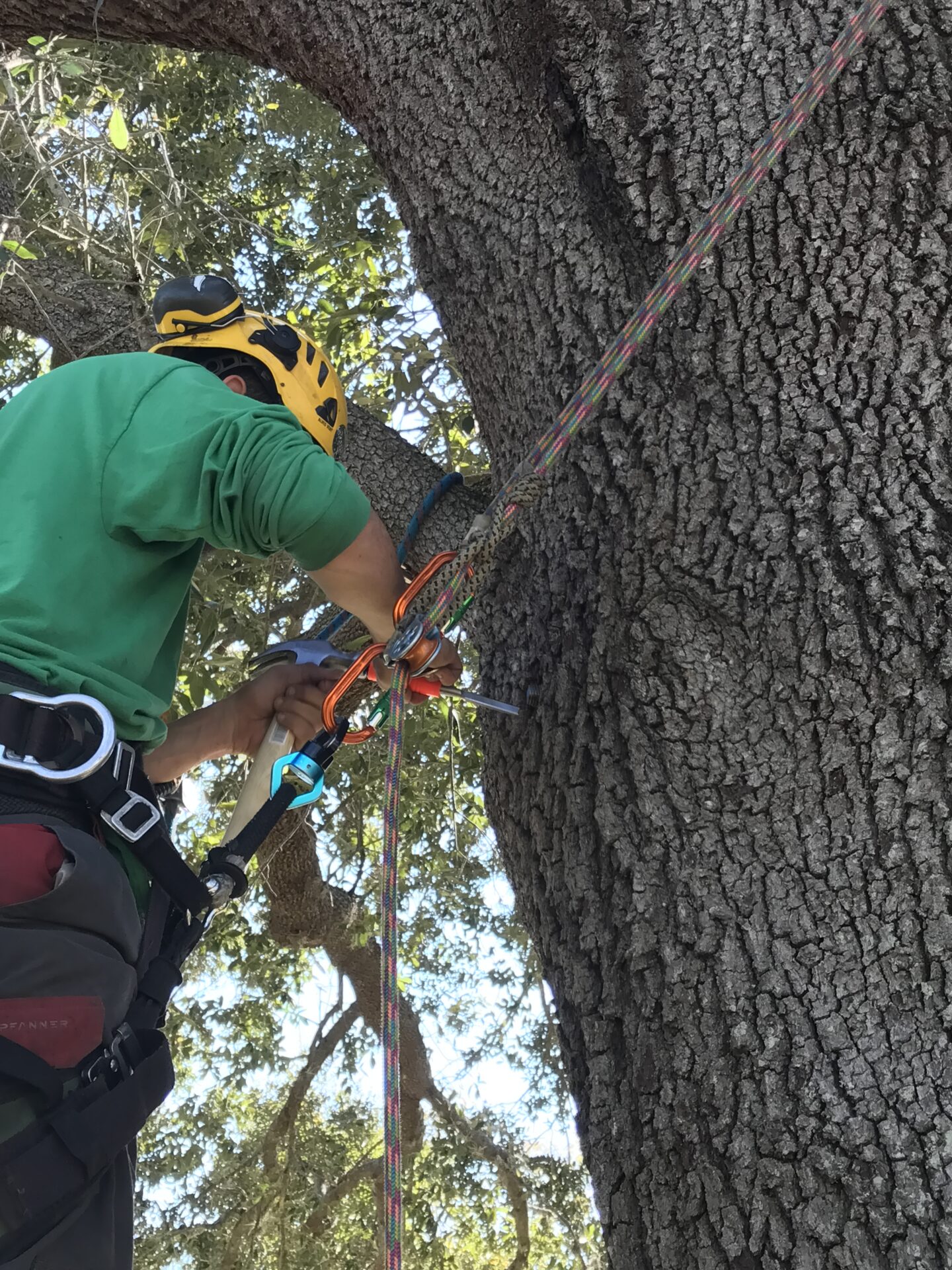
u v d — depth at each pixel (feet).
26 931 3.96
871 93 5.80
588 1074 5.54
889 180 5.70
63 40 13.23
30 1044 3.84
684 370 5.87
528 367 6.46
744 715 5.44
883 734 5.18
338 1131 28.35
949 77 5.76
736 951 5.17
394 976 3.95
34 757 4.18
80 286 10.32
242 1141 27.45
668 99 6.15
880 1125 4.72
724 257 5.87
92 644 4.60
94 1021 4.00
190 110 18.65
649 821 5.53
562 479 6.20
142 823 4.35
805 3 6.04
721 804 5.40
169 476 4.66
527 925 6.22
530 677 6.16
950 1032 4.76
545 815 5.97
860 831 5.12
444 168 6.84
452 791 15.28
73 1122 3.78
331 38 7.19
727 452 5.70
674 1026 5.22
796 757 5.32
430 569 5.01
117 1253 4.05
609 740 5.74
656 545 5.76
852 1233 4.62
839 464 5.49
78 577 4.65
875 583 5.31
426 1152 26.63
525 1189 26.00
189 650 14.89
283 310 18.38
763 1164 4.86
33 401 5.06
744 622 5.52
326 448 6.37
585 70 6.35
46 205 14.92
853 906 5.04
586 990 5.60
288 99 17.30
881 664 5.24
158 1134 25.27
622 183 6.18
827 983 4.98
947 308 5.54
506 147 6.64
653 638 5.68
